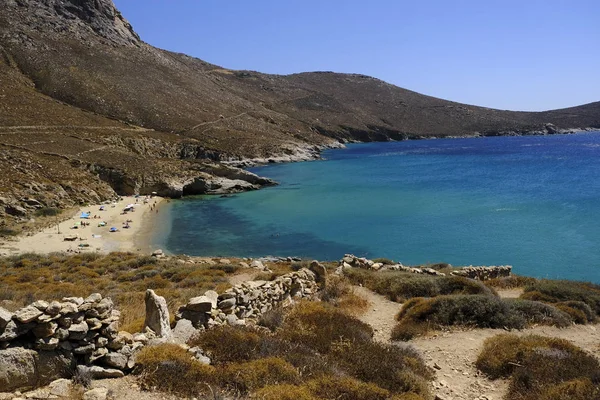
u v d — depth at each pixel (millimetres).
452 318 15938
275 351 10578
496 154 156125
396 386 9836
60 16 167875
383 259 33188
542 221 56094
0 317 7305
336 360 10836
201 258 41281
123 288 24375
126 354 8766
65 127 95688
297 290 18188
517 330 15234
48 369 7754
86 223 56156
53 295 20938
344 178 103625
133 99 136375
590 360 11398
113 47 170875
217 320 12258
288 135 173875
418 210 66000
